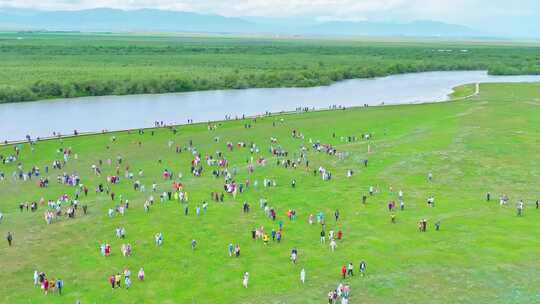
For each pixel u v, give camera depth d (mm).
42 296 53000
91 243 65562
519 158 103375
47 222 72312
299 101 187625
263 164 100312
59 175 95438
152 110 166250
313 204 79562
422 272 56906
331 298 50469
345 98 195250
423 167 98125
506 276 55719
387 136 122375
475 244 63625
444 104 164875
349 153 107812
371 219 73125
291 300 51656
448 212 75750
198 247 64312
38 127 136625
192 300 52062
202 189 86438
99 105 175375
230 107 173375
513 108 154125
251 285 54906
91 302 51812
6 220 73500
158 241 64938
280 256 61781
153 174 96188
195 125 135000
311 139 120375
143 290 54219
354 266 58906
